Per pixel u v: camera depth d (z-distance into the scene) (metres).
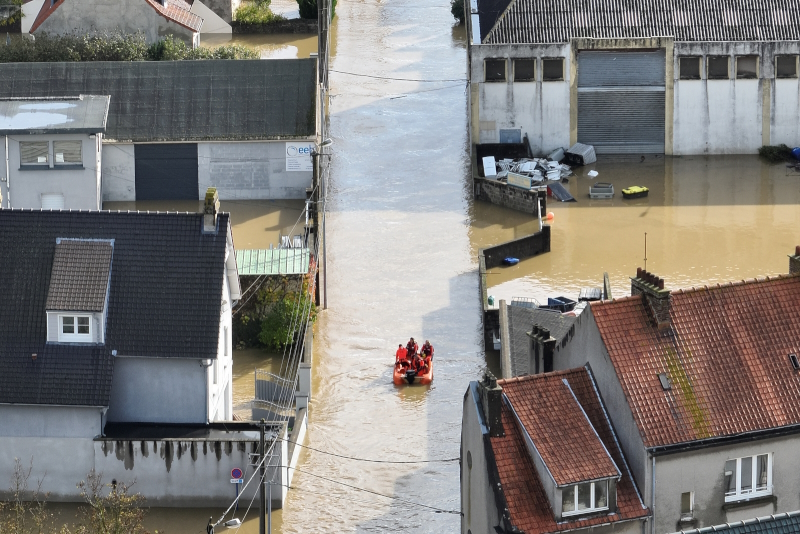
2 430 72.00
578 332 61.41
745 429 56.97
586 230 110.44
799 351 59.50
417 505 73.12
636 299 59.81
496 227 111.75
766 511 57.88
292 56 153.75
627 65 124.38
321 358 90.88
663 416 56.72
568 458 55.78
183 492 71.69
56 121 106.44
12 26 153.25
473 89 123.62
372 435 80.88
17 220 75.31
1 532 64.44
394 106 139.88
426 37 163.25
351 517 71.88
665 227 110.81
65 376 72.00
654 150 126.50
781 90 124.69
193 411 73.62
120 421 73.75
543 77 123.50
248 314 91.25
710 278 100.44
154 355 72.56
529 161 122.12
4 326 73.12
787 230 109.69
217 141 114.25
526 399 57.94
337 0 180.25
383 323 95.81
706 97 125.00
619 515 55.88
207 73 118.06
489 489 56.22
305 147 114.69
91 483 71.44
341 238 110.12
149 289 74.00
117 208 113.25
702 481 56.88
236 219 111.44
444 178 122.44
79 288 72.88
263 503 65.25
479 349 91.94
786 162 124.81
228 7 161.25
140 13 140.00
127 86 117.25
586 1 125.12
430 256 106.50
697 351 58.72
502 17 123.94
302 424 79.56
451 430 81.44
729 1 125.38
